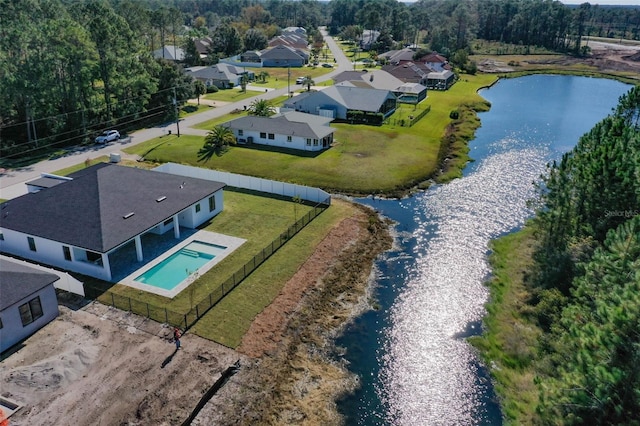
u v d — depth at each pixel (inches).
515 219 1840.6
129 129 2896.2
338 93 3230.8
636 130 1566.2
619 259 913.5
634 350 724.0
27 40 2324.1
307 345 1125.1
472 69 5334.6
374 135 2792.8
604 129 1473.9
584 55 6993.1
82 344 1067.3
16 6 3346.5
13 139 2475.4
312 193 1877.5
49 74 2380.7
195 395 939.3
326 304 1282.0
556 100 4069.9
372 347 1138.0
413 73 4411.9
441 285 1402.6
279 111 3083.2
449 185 2166.6
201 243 1536.7
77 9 4138.8
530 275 1391.5
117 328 1127.6
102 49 2677.2
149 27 5187.0
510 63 6186.0
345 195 2012.8
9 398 910.4
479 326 1226.0
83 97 2655.0
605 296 855.7
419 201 1991.9
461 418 951.6
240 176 1984.5
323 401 972.6
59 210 1438.2
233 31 6018.7
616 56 6801.2
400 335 1184.2
